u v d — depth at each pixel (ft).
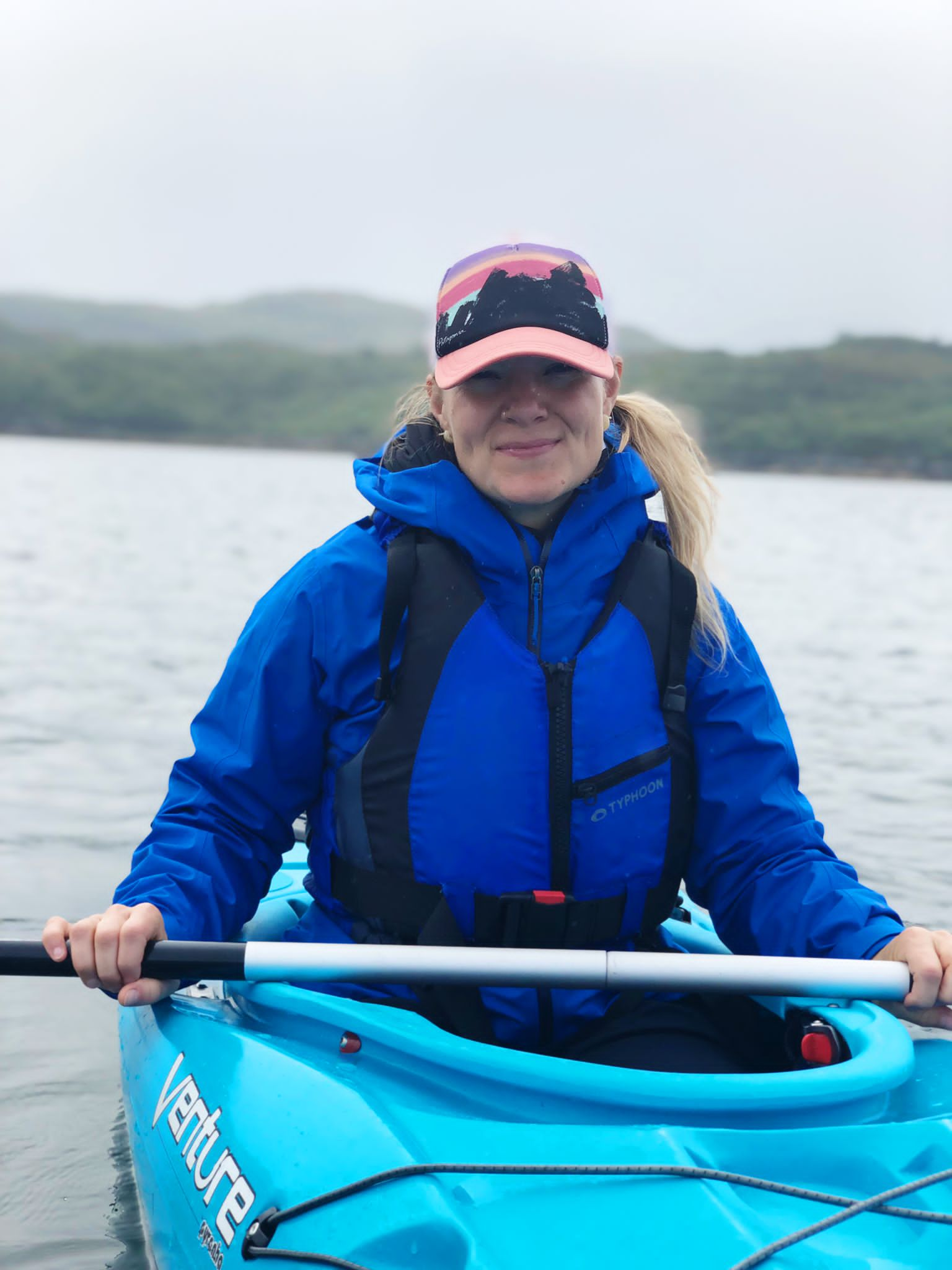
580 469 6.27
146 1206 6.23
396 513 6.27
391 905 6.16
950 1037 8.96
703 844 6.70
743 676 6.63
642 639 6.33
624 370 6.97
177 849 6.28
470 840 6.04
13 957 5.71
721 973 5.61
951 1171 4.75
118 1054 9.58
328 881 6.59
